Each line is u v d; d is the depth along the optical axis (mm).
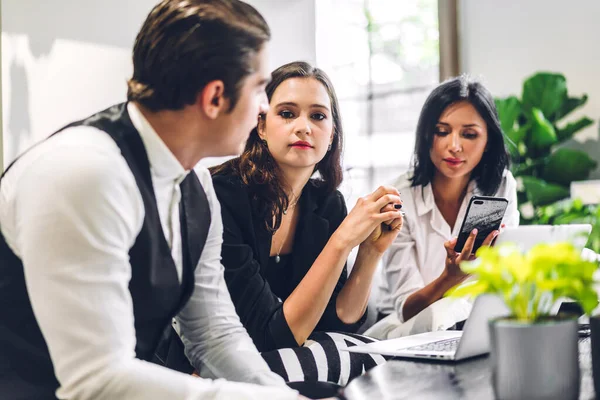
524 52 4379
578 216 3537
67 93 3160
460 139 2375
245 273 1885
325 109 2027
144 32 1215
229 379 1427
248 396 1088
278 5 3812
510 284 892
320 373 1734
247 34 1209
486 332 1259
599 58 4148
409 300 2307
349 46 4918
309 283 1833
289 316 1816
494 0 4461
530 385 861
